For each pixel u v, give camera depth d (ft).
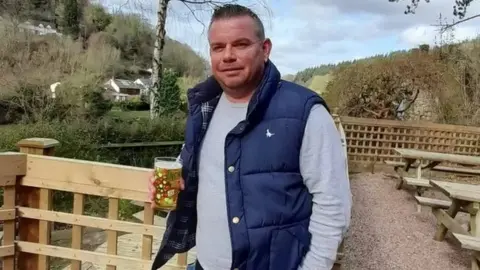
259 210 4.21
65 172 7.55
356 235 15.58
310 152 4.13
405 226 16.97
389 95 35.09
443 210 15.30
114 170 7.32
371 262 13.09
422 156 19.69
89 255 7.63
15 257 7.89
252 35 4.32
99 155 27.37
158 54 39.11
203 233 4.72
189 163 4.94
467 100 34.53
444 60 36.35
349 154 30.66
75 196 7.61
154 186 5.08
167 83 40.01
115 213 7.47
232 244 4.30
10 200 7.72
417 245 14.79
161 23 38.88
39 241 7.84
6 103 35.14
